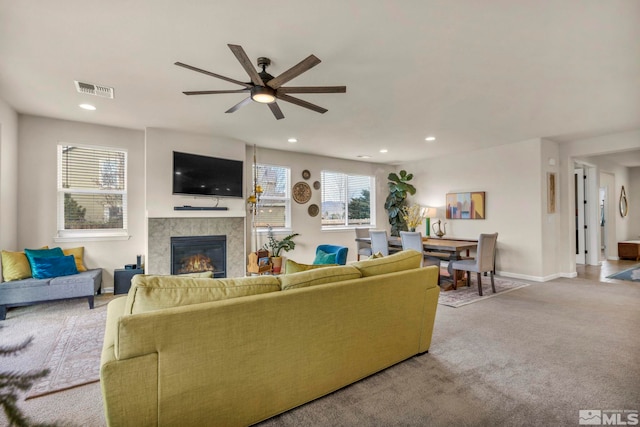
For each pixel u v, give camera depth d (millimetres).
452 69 2789
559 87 3168
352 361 2092
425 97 3430
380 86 3145
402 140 5367
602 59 2617
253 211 5777
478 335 2959
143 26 2166
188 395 1523
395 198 7422
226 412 1635
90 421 1770
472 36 2293
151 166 4547
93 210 4520
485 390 2041
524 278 5484
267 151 6027
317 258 4355
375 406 1886
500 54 2543
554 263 5570
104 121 4293
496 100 3514
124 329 1370
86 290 3717
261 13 2031
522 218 5500
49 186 4215
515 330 3084
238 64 2703
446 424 1726
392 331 2318
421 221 6617
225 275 5129
